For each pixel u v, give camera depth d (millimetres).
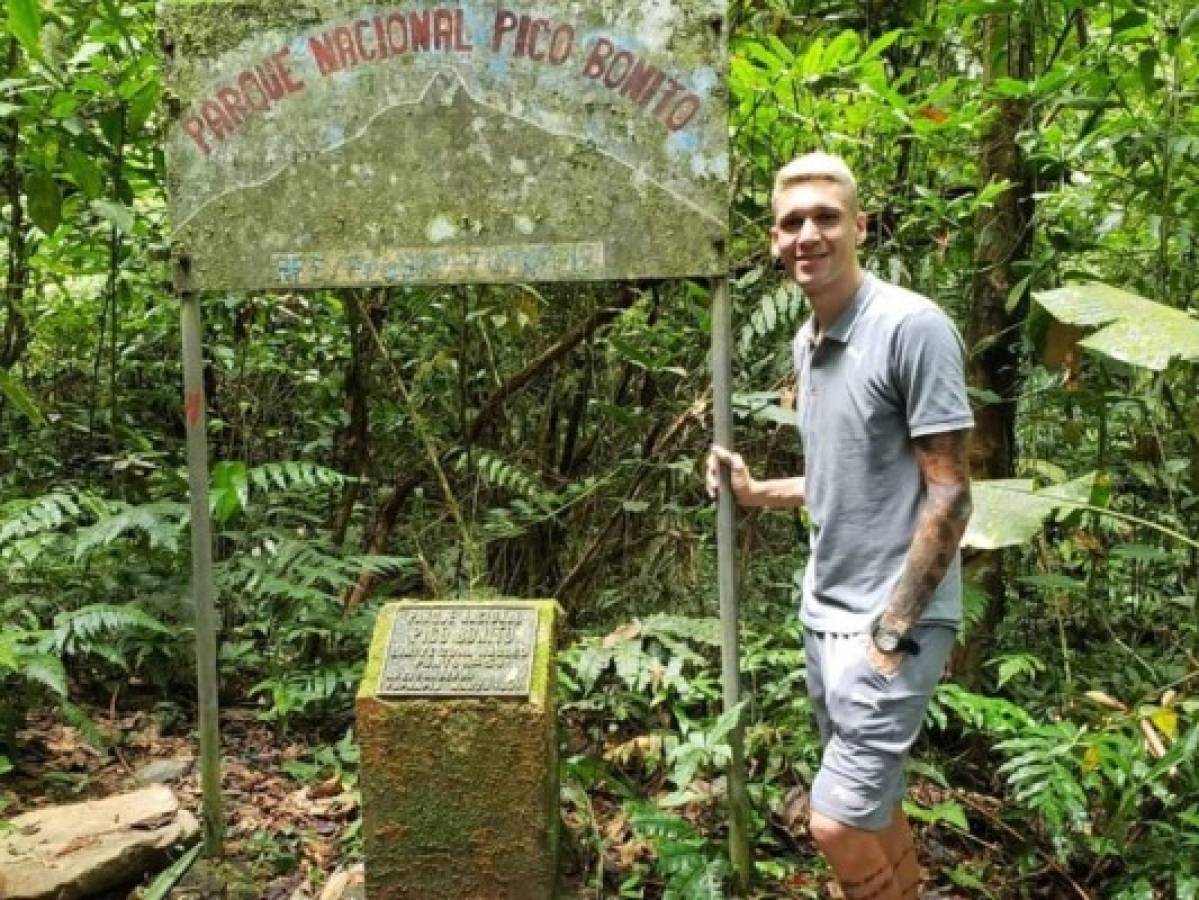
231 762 3754
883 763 2484
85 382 5363
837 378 2557
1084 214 4004
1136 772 3074
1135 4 3531
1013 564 4398
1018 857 3307
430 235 2988
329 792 3545
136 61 3967
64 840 3090
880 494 2533
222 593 4281
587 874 3080
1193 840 3033
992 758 3754
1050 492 3125
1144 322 2754
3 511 3840
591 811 3215
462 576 4914
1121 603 4449
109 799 3357
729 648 2984
